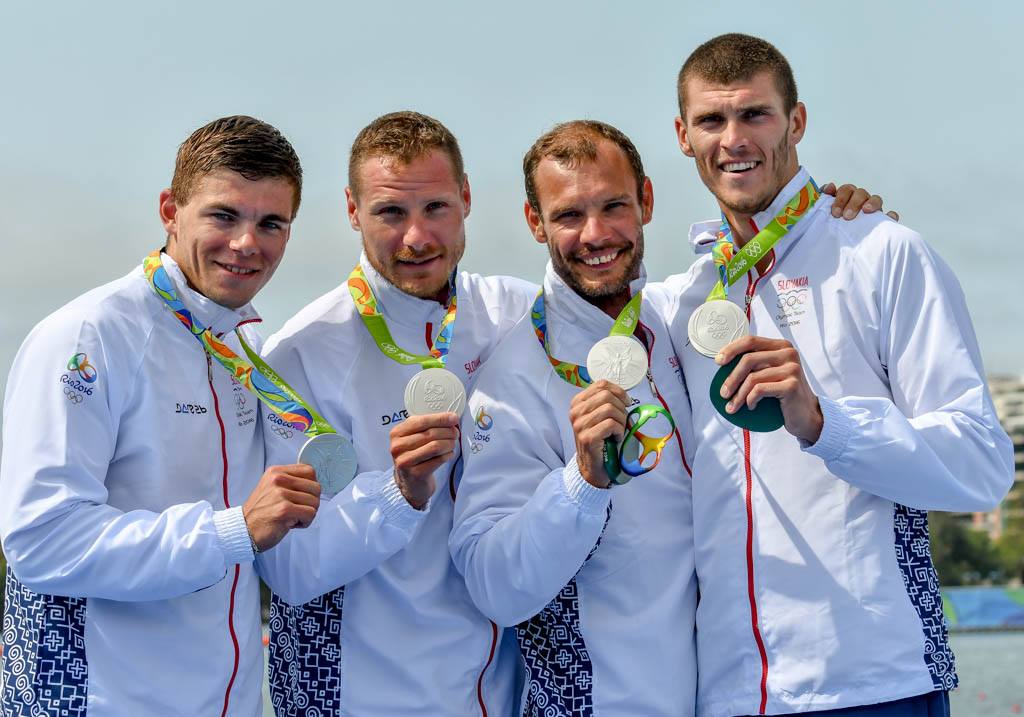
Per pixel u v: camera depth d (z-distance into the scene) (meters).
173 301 4.56
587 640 4.70
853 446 4.25
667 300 5.25
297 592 4.70
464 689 4.86
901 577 4.43
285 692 4.93
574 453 4.79
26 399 4.32
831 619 4.41
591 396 4.35
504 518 4.67
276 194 4.54
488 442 4.85
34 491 4.21
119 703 4.31
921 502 4.35
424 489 4.54
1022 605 66.12
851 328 4.61
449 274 4.91
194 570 4.21
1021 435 144.25
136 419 4.46
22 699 4.31
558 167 4.83
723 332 4.59
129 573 4.20
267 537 4.24
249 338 5.11
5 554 4.30
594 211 4.79
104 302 4.49
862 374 4.59
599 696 4.64
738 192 4.71
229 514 4.28
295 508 4.25
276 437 4.80
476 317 5.28
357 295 5.00
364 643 4.80
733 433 4.70
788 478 4.56
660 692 4.61
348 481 4.56
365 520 4.59
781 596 4.49
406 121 4.88
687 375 4.98
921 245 4.57
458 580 4.92
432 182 4.77
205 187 4.48
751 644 4.52
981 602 66.62
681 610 4.71
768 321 4.76
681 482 4.85
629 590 4.70
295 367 4.98
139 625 4.38
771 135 4.67
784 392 4.17
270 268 4.61
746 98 4.65
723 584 4.60
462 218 4.91
